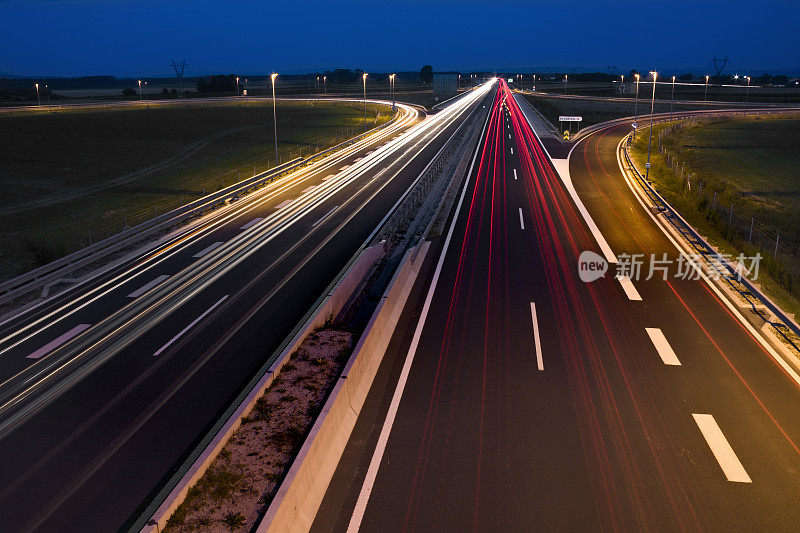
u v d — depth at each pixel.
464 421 10.73
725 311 16.33
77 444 10.41
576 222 27.00
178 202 38.31
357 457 9.66
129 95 163.25
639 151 52.62
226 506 7.82
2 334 15.85
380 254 21.94
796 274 22.22
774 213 35.00
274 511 7.14
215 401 11.84
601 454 9.70
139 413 11.45
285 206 32.72
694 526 8.02
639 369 12.77
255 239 25.62
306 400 10.80
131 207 37.41
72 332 15.81
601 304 16.83
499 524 8.10
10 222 34.19
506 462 9.50
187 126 83.31
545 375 12.52
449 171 39.72
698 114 92.00
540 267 20.38
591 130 69.25
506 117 80.81
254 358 13.82
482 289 18.12
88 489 9.13
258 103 121.69
